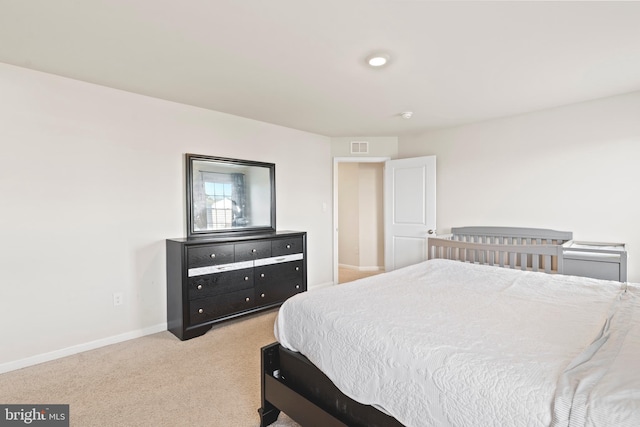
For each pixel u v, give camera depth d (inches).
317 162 178.2
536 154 133.3
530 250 110.0
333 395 58.2
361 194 227.5
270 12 65.9
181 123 125.3
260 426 67.7
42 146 95.7
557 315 60.6
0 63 89.0
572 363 41.0
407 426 45.0
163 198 121.3
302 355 65.9
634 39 76.4
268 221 152.6
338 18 68.1
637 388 34.4
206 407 74.3
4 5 62.6
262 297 133.4
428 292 77.0
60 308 99.1
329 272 186.5
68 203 100.3
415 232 167.9
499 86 106.5
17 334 92.1
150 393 79.7
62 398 77.7
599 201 119.0
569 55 84.7
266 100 120.6
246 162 143.6
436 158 166.2
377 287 81.7
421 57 86.0
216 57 86.0
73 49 81.6
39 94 95.0
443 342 48.9
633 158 112.2
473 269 98.7
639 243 111.7
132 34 74.5
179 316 112.5
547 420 34.4
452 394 41.3
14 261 91.7
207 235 131.1
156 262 119.6
